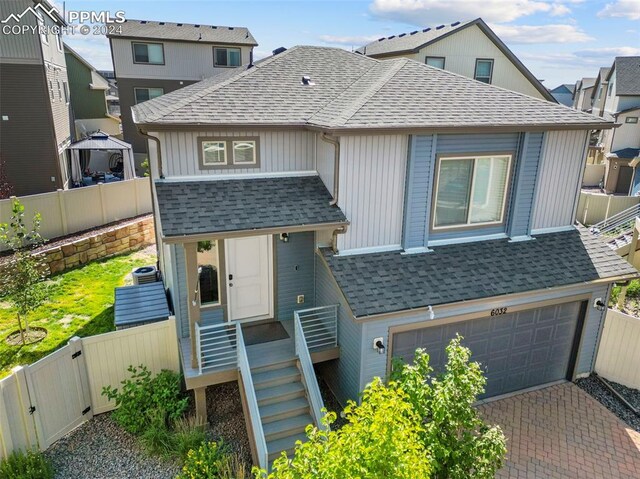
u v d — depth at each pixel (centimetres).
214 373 876
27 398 770
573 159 1100
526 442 896
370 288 891
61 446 833
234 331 1042
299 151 1034
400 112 937
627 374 1087
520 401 1031
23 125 1934
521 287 955
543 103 1099
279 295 1078
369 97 981
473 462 581
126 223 1866
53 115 2017
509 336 1026
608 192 3253
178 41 3053
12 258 1443
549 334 1067
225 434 888
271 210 910
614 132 3312
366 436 463
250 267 1038
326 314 1030
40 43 1883
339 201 934
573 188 1133
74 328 1176
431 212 1007
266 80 1123
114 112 4769
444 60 2588
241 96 1030
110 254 1734
